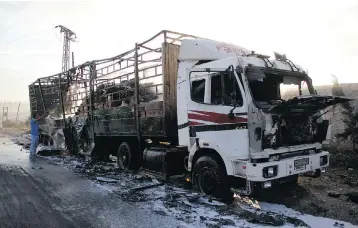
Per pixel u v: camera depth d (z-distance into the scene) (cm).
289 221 461
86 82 1143
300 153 585
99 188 658
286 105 512
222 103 563
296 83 644
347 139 949
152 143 854
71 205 542
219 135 567
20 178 776
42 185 696
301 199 611
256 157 511
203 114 603
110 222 457
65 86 1321
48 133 1487
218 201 562
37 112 1605
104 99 1034
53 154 1300
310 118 595
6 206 540
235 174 541
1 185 698
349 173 791
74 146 1255
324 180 744
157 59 758
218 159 585
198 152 632
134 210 508
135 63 845
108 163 1063
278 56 668
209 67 602
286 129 546
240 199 604
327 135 630
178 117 677
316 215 527
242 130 526
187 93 648
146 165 785
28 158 1169
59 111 1373
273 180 536
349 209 550
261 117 513
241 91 533
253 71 554
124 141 991
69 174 827
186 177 731
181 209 512
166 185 696
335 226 460
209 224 443
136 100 838
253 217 461
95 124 1081
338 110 968
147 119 800
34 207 533
